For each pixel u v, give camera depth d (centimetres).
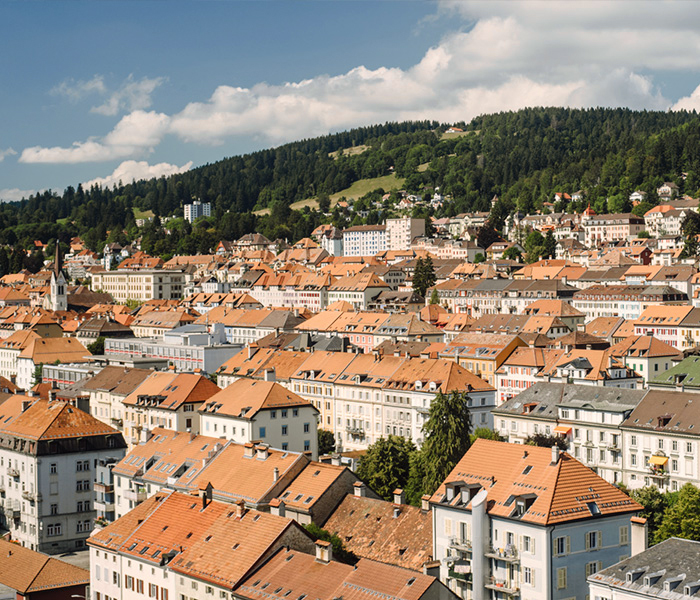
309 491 13375
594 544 10888
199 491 13362
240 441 18725
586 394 19650
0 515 18075
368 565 10162
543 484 11119
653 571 8862
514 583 10906
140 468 15925
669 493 15462
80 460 17288
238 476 14112
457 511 11475
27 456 17088
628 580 8888
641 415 18288
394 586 9669
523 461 11625
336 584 10062
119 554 12344
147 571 11900
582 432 19125
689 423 17450
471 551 11119
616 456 18512
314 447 19275
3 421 18362
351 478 13550
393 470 16938
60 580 12406
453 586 11394
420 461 16800
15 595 12050
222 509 12094
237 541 11388
